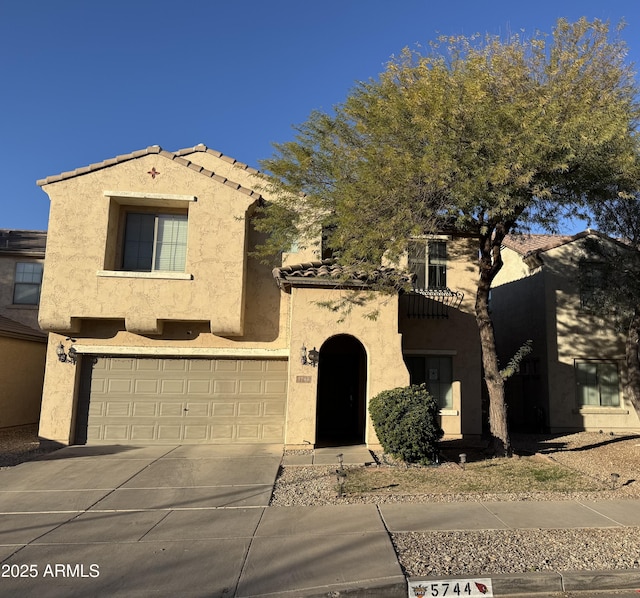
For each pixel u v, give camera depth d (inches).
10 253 674.2
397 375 466.3
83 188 491.2
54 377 489.1
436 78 366.0
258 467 391.5
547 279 664.4
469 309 579.5
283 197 474.9
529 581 195.2
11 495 319.0
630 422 645.9
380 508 288.5
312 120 456.1
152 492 325.1
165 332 505.4
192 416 503.5
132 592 187.9
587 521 264.1
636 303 495.2
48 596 184.9
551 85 373.4
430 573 199.6
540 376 664.4
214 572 203.8
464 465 398.9
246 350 507.2
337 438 533.3
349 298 439.8
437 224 395.5
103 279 482.0
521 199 355.3
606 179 361.1
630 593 196.2
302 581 194.7
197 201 499.8
